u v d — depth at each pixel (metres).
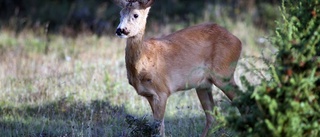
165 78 14.09
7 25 30.67
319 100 10.17
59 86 17.61
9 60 22.56
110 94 17.58
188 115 16.00
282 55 10.09
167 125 15.35
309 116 9.99
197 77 14.55
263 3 31.30
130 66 13.93
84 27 29.98
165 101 14.09
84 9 32.41
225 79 10.82
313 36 10.13
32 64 21.39
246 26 28.66
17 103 16.88
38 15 32.88
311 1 10.95
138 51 13.73
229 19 29.73
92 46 25.19
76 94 17.16
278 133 9.71
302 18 10.98
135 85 14.09
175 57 14.25
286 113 9.67
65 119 15.93
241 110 10.35
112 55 22.88
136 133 12.57
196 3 33.09
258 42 25.50
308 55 10.02
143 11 13.74
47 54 24.42
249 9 30.64
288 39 10.24
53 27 31.67
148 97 14.17
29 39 26.75
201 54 14.55
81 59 22.28
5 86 18.17
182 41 14.48
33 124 15.38
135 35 13.67
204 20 29.91
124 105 16.45
